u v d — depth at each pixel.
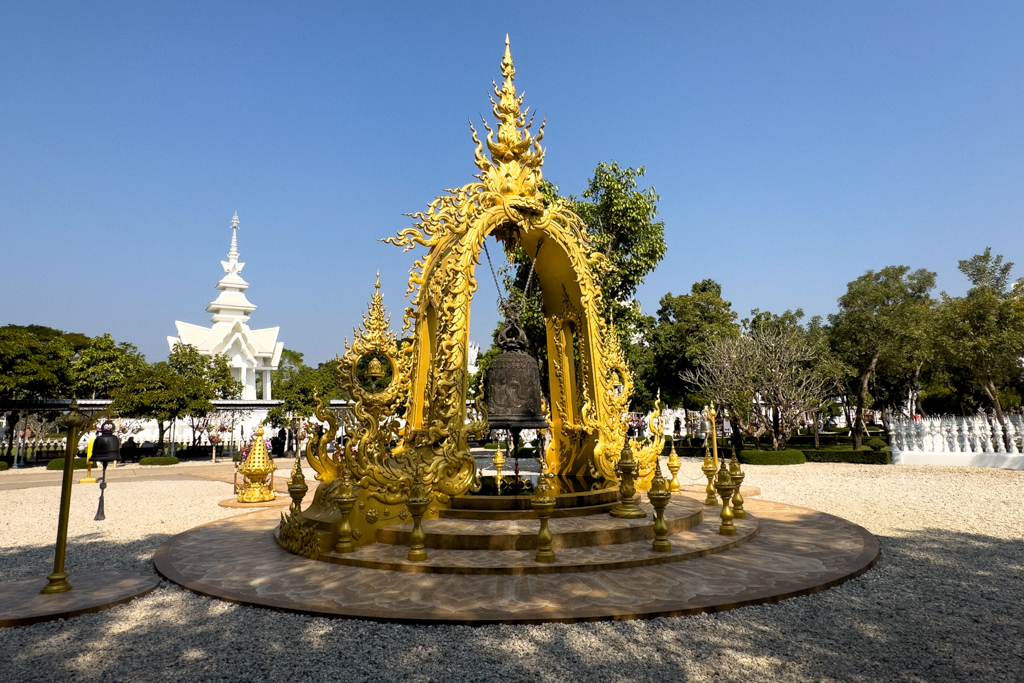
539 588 7.94
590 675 5.65
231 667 5.93
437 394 10.85
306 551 9.88
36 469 33.94
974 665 5.84
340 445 15.74
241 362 67.75
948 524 13.37
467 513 10.62
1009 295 32.81
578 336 13.94
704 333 45.16
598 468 12.88
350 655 6.12
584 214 29.61
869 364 41.22
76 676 5.79
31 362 34.84
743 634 6.60
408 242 11.64
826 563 9.31
